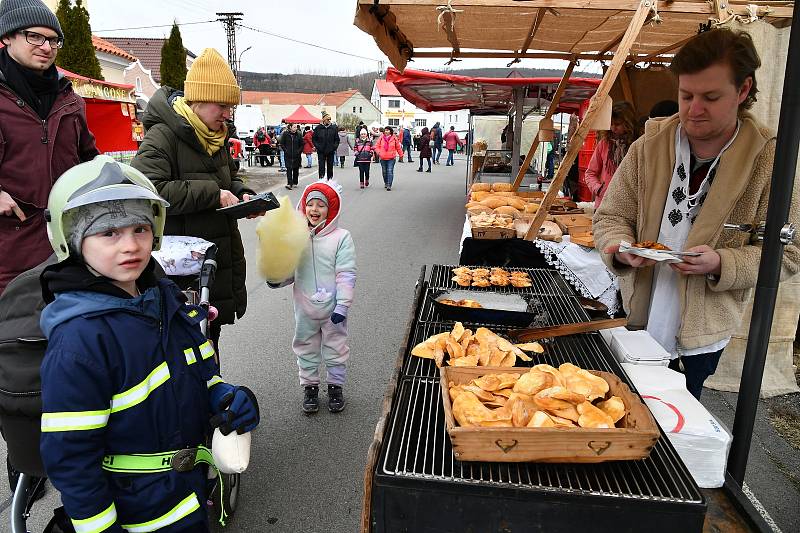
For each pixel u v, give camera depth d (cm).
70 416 123
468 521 117
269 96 6631
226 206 262
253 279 620
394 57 324
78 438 124
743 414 179
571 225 399
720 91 163
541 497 113
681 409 158
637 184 206
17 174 270
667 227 194
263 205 235
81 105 301
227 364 396
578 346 188
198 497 148
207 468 169
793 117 155
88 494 125
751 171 176
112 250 131
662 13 259
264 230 271
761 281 169
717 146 182
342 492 261
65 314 128
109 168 132
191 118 257
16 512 167
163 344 142
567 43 375
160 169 250
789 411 327
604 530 114
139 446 138
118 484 136
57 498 253
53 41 268
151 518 140
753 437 301
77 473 124
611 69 237
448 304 208
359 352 420
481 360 167
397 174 1950
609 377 150
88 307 129
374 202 1224
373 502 121
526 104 991
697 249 177
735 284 175
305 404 327
